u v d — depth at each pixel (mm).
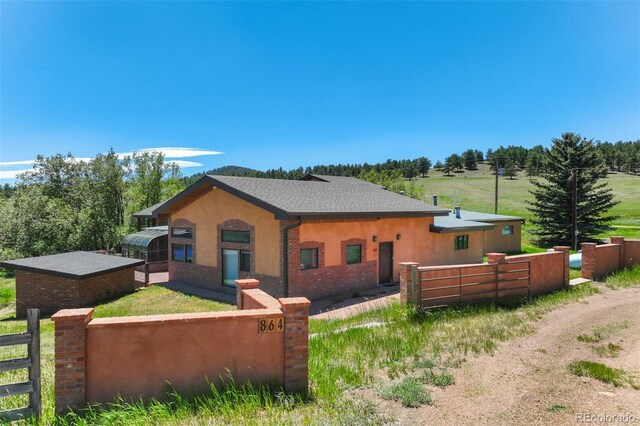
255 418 5164
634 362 7672
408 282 11492
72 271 17312
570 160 32406
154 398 5469
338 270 16781
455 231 22172
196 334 5715
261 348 5957
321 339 9242
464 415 5531
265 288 15820
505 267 13078
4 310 20250
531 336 9250
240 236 17156
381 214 17734
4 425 4926
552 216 33312
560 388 6453
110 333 5406
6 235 34062
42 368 8039
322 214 15211
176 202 19594
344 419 5215
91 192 35719
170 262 21141
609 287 15312
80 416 5215
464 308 11891
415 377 6812
